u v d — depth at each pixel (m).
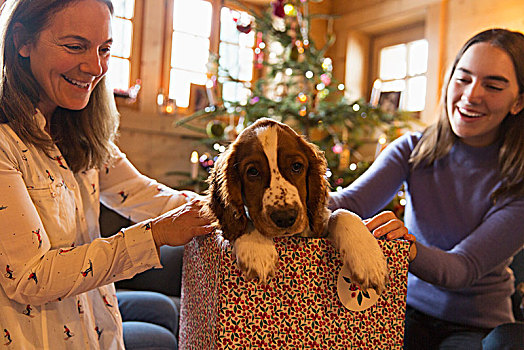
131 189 1.39
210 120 4.03
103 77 1.26
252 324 0.88
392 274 0.97
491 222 1.41
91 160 1.25
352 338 0.95
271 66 3.54
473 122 1.48
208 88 3.56
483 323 1.49
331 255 0.92
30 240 0.96
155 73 4.10
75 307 1.11
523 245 1.42
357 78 4.71
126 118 3.61
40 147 1.08
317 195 0.92
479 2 3.70
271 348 0.89
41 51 1.05
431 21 3.97
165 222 1.00
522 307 1.65
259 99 3.41
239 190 0.89
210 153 3.88
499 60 1.44
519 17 3.45
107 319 1.21
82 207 1.20
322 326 0.92
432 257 1.23
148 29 4.05
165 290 2.23
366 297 0.95
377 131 4.19
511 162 1.46
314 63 3.46
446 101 1.62
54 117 1.22
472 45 1.53
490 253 1.34
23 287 0.94
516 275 1.87
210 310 0.93
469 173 1.56
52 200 1.08
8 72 1.06
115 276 1.00
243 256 0.85
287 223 0.84
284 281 0.90
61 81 1.08
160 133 3.78
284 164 0.88
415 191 1.65
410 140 1.73
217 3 4.40
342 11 4.73
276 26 3.59
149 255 0.99
